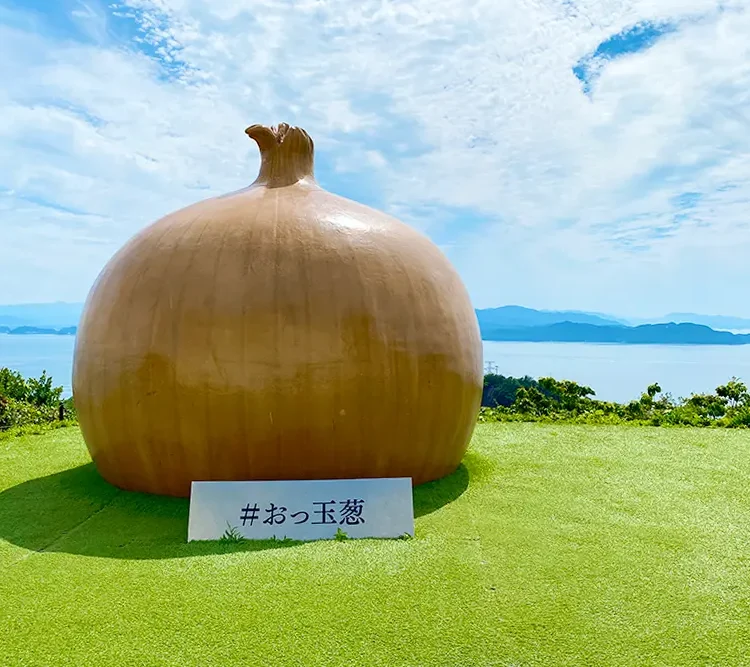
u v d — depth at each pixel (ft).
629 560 12.90
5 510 16.28
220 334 15.15
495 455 21.98
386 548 13.46
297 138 19.93
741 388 33.50
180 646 9.74
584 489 17.98
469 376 18.02
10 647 9.74
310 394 15.15
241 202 17.75
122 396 15.90
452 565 12.54
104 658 9.48
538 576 12.09
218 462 15.46
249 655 9.53
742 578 12.16
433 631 10.14
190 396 15.17
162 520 15.25
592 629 10.27
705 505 16.69
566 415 31.91
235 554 13.12
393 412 15.94
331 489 14.79
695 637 10.10
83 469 20.04
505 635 10.07
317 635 10.02
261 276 15.57
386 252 16.90
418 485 17.56
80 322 18.21
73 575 12.12
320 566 12.45
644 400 33.99
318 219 16.92
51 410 32.91
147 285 16.14
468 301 19.20
